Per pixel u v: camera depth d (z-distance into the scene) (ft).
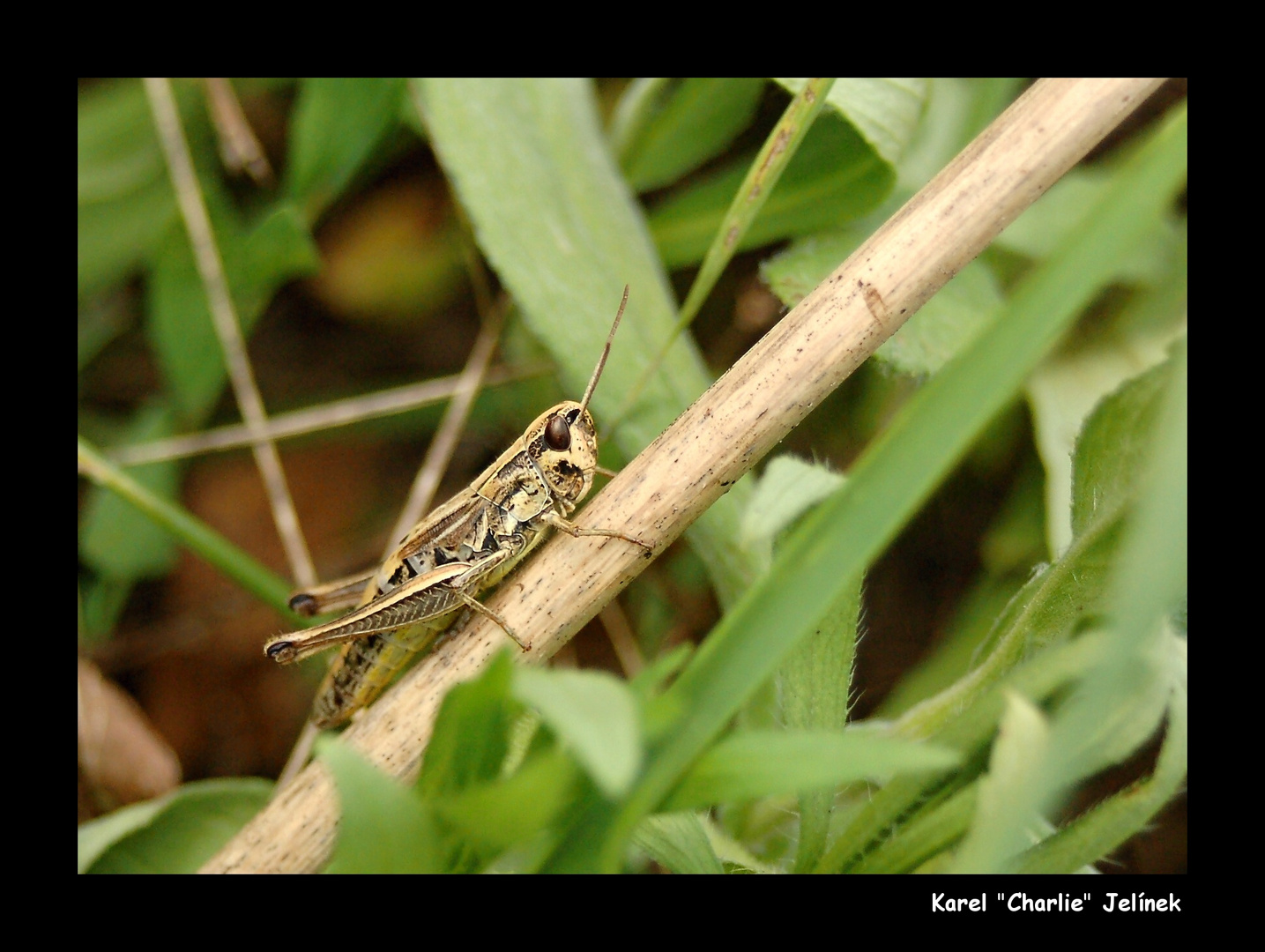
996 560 0.90
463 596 0.83
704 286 0.85
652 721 0.75
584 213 0.89
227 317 0.92
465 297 0.96
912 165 0.90
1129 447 0.82
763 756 0.76
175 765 0.91
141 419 0.94
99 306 0.95
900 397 0.92
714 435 0.82
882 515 0.72
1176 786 0.81
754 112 0.91
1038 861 0.81
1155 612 0.71
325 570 0.95
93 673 0.91
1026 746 0.80
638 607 0.92
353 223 0.95
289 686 0.94
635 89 0.91
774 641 0.74
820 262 0.88
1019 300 0.70
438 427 0.95
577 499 0.87
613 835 0.75
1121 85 0.81
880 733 0.83
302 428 0.92
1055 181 0.82
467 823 0.79
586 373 0.88
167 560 0.93
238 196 0.95
